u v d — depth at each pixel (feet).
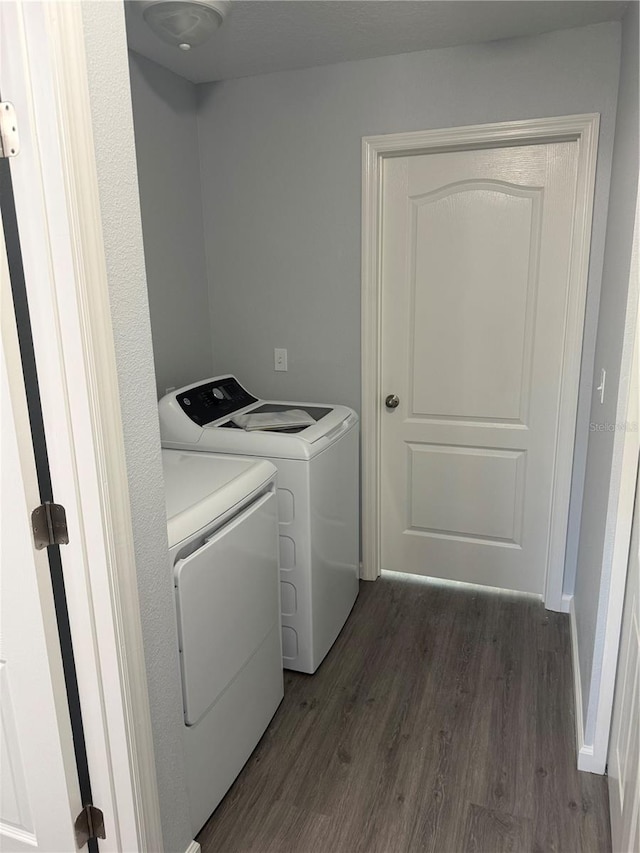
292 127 8.72
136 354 4.02
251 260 9.41
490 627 8.69
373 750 6.49
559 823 5.57
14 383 3.56
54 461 3.76
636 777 4.14
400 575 10.21
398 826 5.58
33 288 3.46
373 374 9.20
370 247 8.71
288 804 5.84
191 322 9.36
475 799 5.84
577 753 6.28
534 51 7.50
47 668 4.05
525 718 6.90
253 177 9.09
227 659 5.75
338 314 9.13
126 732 4.19
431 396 9.25
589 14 6.91
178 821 4.99
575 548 8.77
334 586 8.25
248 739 6.32
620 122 6.81
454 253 8.65
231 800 5.90
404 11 6.72
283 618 7.67
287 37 7.34
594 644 5.87
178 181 8.80
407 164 8.56
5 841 4.78
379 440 9.64
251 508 6.18
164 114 8.38
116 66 3.64
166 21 6.13
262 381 9.82
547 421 8.72
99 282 3.54
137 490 4.15
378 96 8.24
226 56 7.93
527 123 7.68
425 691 7.39
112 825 4.45
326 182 8.74
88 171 3.38
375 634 8.59
